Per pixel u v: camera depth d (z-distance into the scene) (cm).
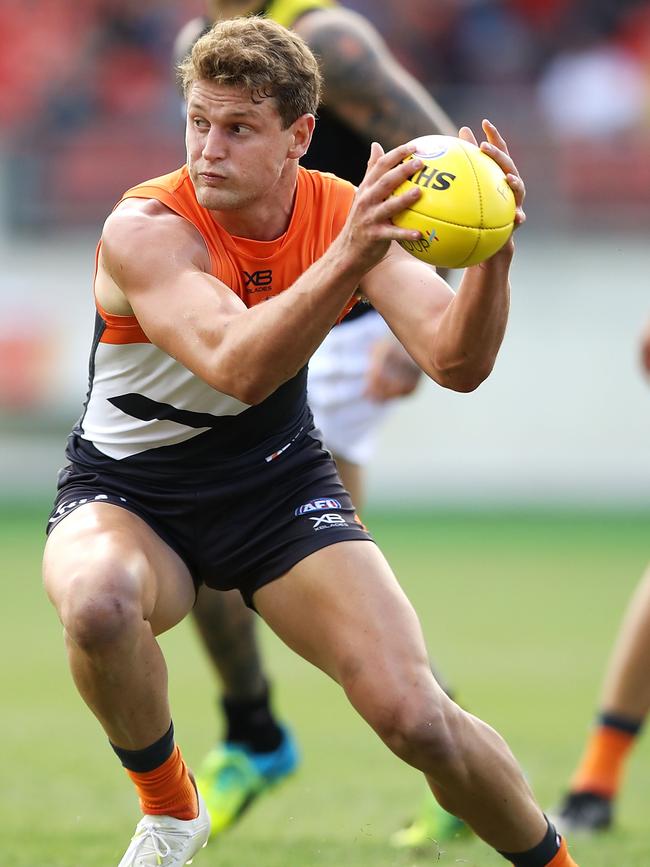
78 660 1079
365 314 1705
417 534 4353
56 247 4703
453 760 1077
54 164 4759
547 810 1661
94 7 5531
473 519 4600
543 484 4734
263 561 1188
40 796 1692
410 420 4734
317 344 1012
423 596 3394
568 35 5541
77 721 2198
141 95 5331
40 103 5294
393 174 980
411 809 1658
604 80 5362
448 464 4738
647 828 1596
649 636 1584
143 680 1093
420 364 1139
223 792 1528
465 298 1064
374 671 1098
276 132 1081
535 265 4741
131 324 1152
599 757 1596
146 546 1159
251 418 1189
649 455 4719
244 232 1147
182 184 1146
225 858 1402
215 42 1063
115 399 1204
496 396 4731
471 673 2577
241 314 1029
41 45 5428
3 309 4647
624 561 3928
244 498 1195
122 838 1462
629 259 4725
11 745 2016
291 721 2241
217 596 1462
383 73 1571
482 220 990
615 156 4728
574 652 2788
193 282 1073
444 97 4916
